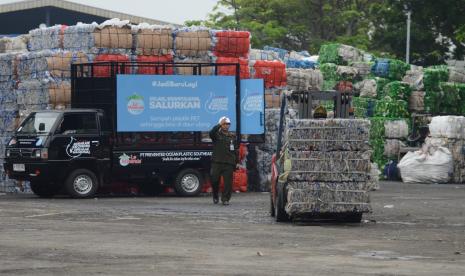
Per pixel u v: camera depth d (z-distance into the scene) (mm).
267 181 34750
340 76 46062
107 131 31094
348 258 14414
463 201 29906
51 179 30219
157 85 31953
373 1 98750
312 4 98250
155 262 13617
